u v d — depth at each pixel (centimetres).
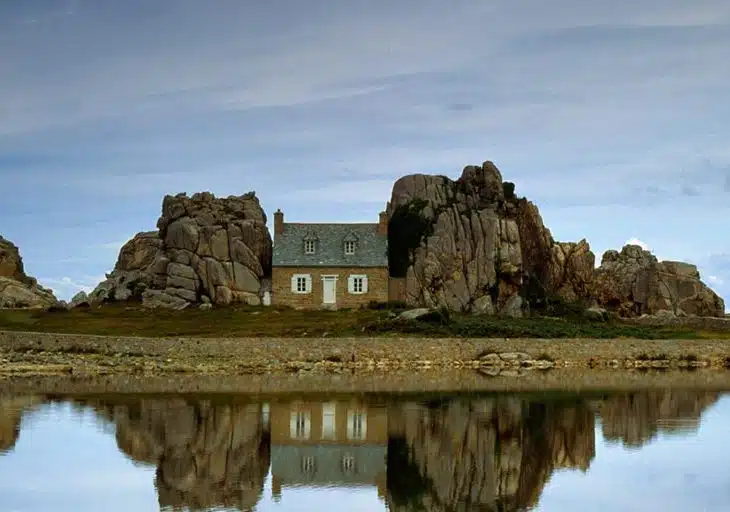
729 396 6688
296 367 8288
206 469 4300
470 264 10975
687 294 12781
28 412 5716
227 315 9894
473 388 7100
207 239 10606
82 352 8156
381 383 7406
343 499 3809
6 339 8138
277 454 4647
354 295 10675
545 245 12000
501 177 11931
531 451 4750
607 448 4809
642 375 8162
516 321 9900
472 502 3766
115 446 4762
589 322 10644
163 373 8000
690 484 4050
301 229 11056
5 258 11894
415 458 4581
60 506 3653
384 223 11081
